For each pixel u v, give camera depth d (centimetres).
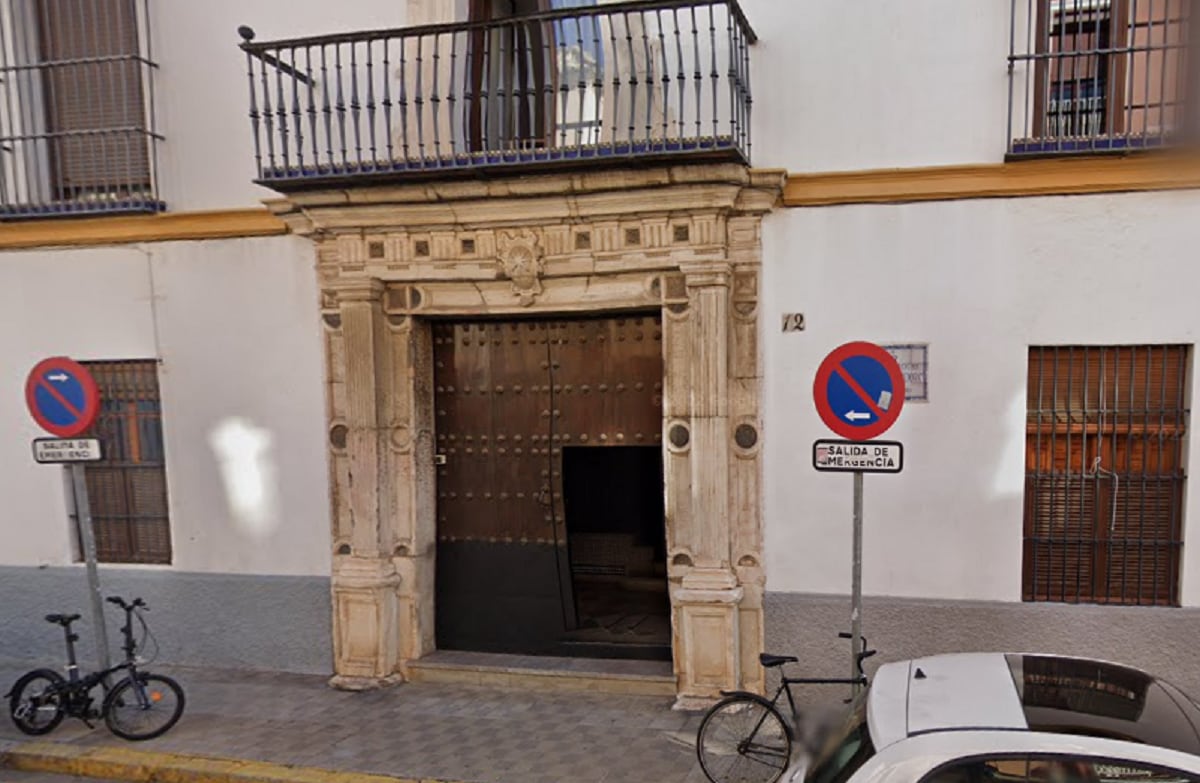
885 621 590
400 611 692
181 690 592
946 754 278
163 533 746
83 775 555
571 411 688
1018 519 573
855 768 291
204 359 712
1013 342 568
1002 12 560
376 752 551
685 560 621
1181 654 554
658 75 617
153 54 711
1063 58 563
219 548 720
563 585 695
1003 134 565
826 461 470
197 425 717
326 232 669
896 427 588
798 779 334
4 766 567
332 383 688
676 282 615
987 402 574
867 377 456
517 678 661
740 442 612
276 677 697
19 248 740
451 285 666
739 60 578
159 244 714
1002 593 578
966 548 581
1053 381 574
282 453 701
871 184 580
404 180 614
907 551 590
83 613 753
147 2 707
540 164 579
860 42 583
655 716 596
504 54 642
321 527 698
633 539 873
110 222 713
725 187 577
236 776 526
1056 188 553
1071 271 558
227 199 704
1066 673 335
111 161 734
